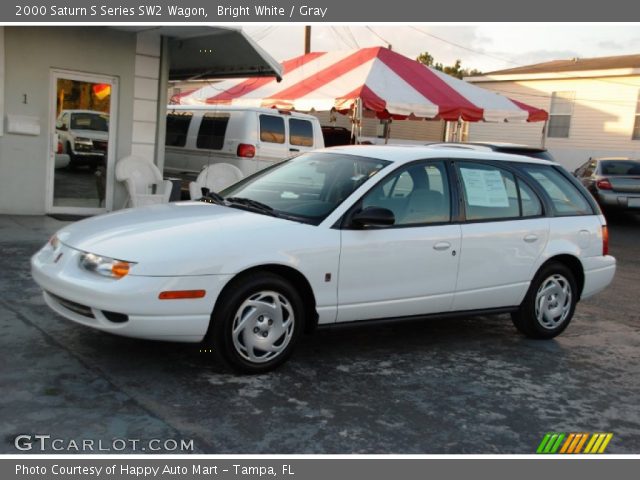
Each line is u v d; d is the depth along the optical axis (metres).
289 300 4.70
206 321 4.38
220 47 11.16
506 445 3.97
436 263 5.29
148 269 4.23
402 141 27.56
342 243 4.84
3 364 4.52
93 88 10.42
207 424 3.92
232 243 4.48
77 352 4.83
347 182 5.21
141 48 10.70
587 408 4.62
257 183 5.77
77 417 3.88
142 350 4.97
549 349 5.93
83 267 4.43
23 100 9.77
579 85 24.75
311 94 14.60
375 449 3.79
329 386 4.62
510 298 5.82
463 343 5.91
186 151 13.74
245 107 12.65
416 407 4.40
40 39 9.77
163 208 5.32
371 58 15.20
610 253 11.91
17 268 6.94
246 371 4.62
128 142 10.82
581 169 17.84
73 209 10.48
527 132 26.38
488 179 5.78
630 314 7.48
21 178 9.93
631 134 23.66
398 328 6.21
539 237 5.90
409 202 5.28
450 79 16.14
